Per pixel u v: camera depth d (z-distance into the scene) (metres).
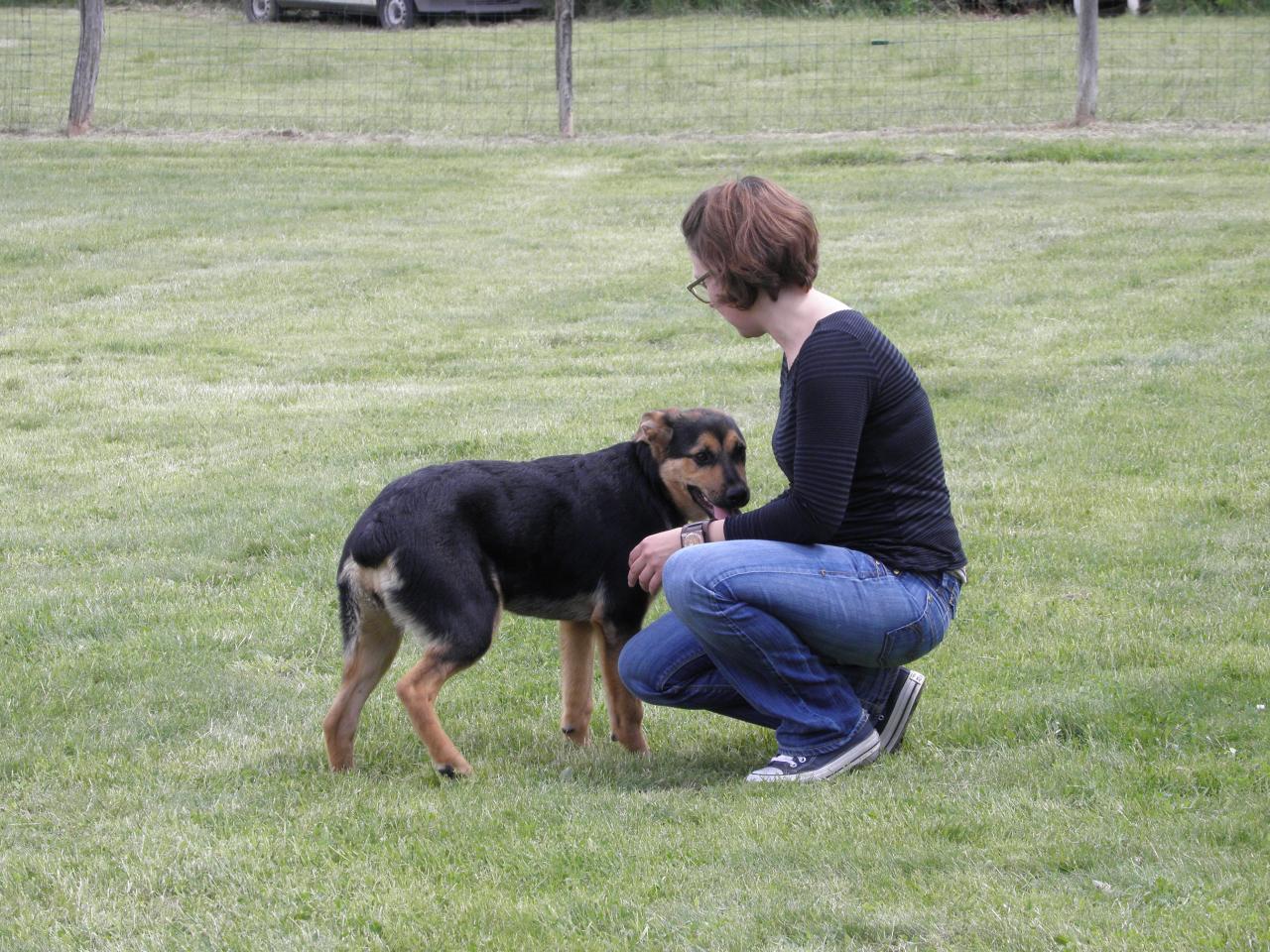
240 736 6.27
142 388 12.80
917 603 5.41
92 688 6.79
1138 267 15.77
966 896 4.29
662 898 4.43
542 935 4.22
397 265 17.45
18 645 7.38
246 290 16.38
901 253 17.08
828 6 41.44
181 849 4.91
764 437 10.64
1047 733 5.89
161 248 18.25
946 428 10.91
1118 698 6.10
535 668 7.24
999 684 6.55
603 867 4.67
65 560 8.73
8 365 13.57
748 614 5.34
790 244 5.26
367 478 10.06
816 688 5.53
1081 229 17.73
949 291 15.26
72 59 35.91
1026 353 12.84
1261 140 22.91
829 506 5.24
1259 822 4.73
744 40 37.53
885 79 31.83
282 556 8.74
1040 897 4.24
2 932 4.33
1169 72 30.44
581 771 5.84
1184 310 13.85
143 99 30.55
